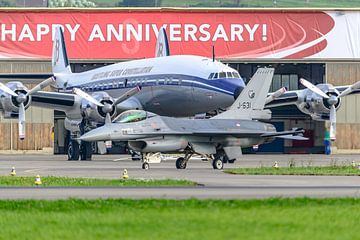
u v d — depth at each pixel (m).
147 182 156.00
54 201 121.88
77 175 184.12
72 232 96.75
